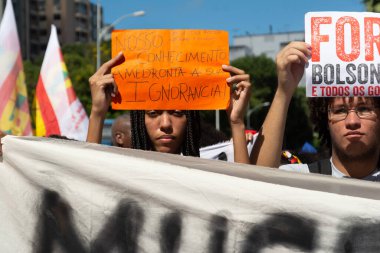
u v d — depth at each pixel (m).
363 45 2.73
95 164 2.55
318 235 2.29
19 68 5.62
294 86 2.78
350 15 2.74
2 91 5.53
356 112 2.70
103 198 2.52
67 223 2.57
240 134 2.90
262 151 2.78
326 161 2.87
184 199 2.42
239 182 2.38
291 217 2.32
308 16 2.75
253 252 2.34
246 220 2.35
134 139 3.19
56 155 2.61
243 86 2.91
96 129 2.94
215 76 2.96
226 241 2.37
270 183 2.37
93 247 2.53
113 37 2.99
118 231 2.49
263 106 45.28
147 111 3.02
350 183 2.32
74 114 6.48
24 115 5.62
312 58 2.74
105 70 2.97
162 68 2.97
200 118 3.22
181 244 2.41
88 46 51.56
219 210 2.38
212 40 2.98
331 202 2.29
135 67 2.97
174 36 2.97
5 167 2.73
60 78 6.50
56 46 6.55
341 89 2.72
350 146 2.70
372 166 2.76
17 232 2.65
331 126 2.76
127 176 2.50
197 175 2.42
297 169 2.88
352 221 2.28
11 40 5.60
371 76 2.72
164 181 2.45
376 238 2.28
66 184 2.59
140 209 2.47
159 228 2.44
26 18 86.00
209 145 4.61
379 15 2.75
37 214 2.63
